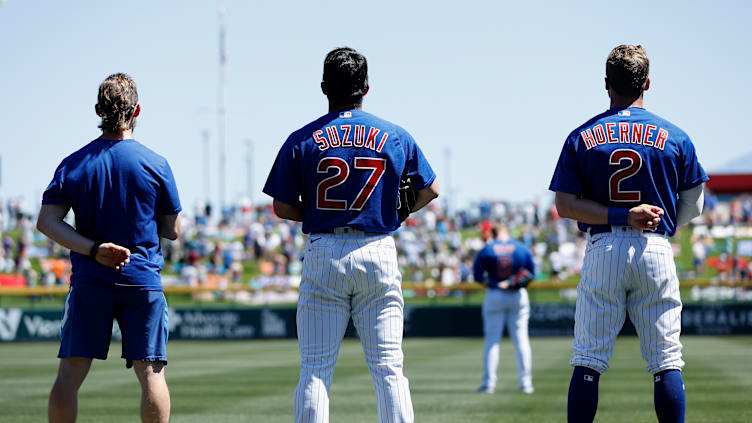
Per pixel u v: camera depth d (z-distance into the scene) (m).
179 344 85.06
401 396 16.03
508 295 36.44
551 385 39.53
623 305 17.16
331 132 16.23
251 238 140.25
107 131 17.44
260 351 71.00
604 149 17.12
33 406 32.28
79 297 16.81
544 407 31.03
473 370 48.75
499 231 37.00
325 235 16.11
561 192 17.52
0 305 112.94
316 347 16.08
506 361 55.94
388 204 16.25
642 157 16.95
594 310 17.12
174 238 18.22
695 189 17.34
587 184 17.44
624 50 17.61
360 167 16.03
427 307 90.75
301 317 16.23
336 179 16.02
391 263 16.22
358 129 16.22
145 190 17.19
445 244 137.75
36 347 79.62
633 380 40.84
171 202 17.70
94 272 16.81
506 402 32.69
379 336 16.17
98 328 16.91
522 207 154.25
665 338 17.00
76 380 17.03
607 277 16.95
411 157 16.69
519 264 36.50
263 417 28.94
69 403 16.88
